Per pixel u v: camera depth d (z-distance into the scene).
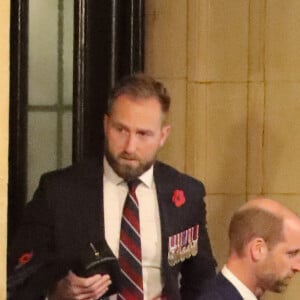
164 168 6.78
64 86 8.54
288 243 5.73
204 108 8.74
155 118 6.29
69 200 6.42
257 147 8.77
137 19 8.52
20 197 8.40
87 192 6.46
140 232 6.48
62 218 6.38
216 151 8.77
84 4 8.45
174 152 8.64
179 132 8.62
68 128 8.56
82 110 8.52
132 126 6.27
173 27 8.56
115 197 6.50
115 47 8.54
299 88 8.70
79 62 8.48
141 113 6.25
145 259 6.48
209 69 8.72
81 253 6.06
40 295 6.19
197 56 8.64
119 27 8.55
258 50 8.69
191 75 8.62
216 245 8.81
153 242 6.52
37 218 6.40
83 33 8.47
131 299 6.36
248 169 8.78
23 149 8.41
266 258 5.73
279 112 8.73
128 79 6.41
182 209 6.67
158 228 6.55
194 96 8.66
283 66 8.70
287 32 8.66
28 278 6.16
